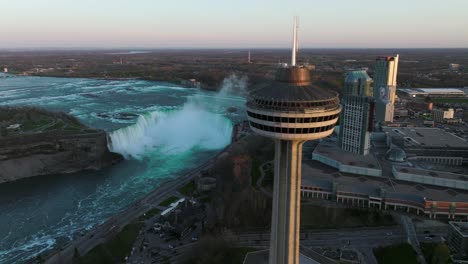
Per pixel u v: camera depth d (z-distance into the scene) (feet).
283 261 290.35
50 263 343.26
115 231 391.04
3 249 384.68
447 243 359.66
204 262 328.08
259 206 410.72
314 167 518.37
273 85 275.59
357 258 337.52
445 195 422.41
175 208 433.07
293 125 257.34
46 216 456.04
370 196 430.20
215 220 402.52
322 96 262.88
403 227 393.70
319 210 426.92
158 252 351.67
